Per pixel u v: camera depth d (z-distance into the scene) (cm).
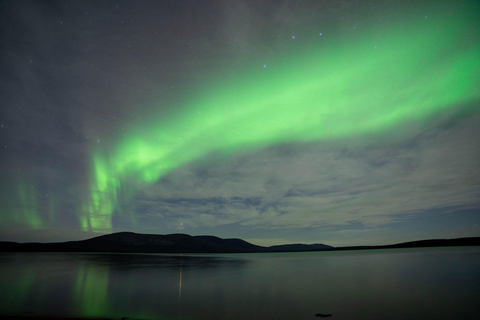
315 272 2881
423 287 1770
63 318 1123
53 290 1805
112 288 1875
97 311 1255
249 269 3366
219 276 2588
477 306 1277
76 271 3073
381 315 1172
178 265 4091
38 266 3791
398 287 1803
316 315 1183
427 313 1188
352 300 1447
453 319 1107
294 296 1573
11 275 2675
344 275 2536
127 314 1202
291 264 4259
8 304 1399
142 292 1722
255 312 1230
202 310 1266
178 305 1365
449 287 1747
